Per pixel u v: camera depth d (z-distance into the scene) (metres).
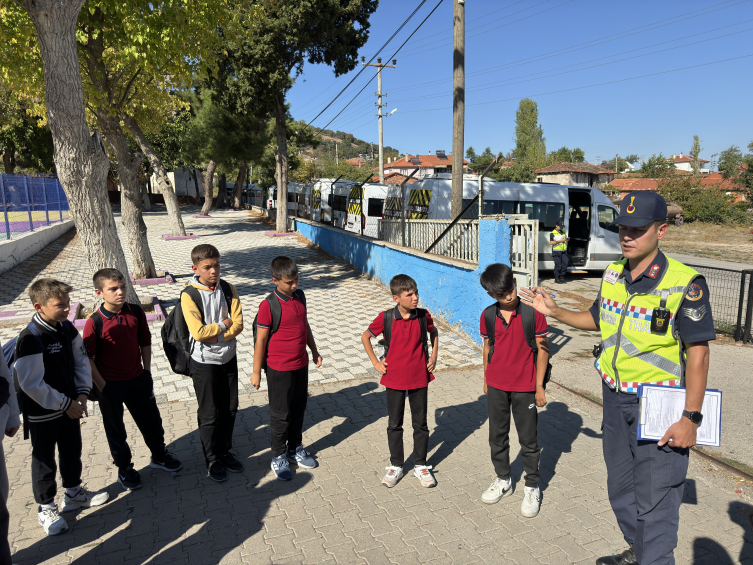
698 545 2.88
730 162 46.66
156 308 8.48
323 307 9.39
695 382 2.11
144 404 3.62
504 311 3.27
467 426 4.61
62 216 22.75
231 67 19.11
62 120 6.73
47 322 2.99
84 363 3.19
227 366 3.74
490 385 3.34
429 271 8.50
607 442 2.52
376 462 3.98
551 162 65.19
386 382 3.58
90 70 9.33
